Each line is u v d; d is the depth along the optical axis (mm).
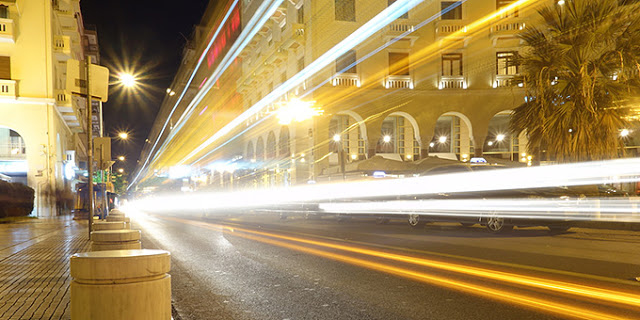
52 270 7281
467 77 32875
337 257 8445
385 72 32906
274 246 10547
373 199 16359
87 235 14445
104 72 12344
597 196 13219
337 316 4457
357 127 34812
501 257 7898
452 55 33125
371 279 6254
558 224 11414
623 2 13703
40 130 30453
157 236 13820
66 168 37781
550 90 14477
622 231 12008
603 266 6848
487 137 35406
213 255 9258
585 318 4160
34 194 29234
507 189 11953
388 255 8492
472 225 14633
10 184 24828
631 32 13570
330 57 32469
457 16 33000
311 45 32781
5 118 29922
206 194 27953
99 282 2223
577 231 12352
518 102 32156
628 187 20641
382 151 35375
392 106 32688
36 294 5391
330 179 20578
